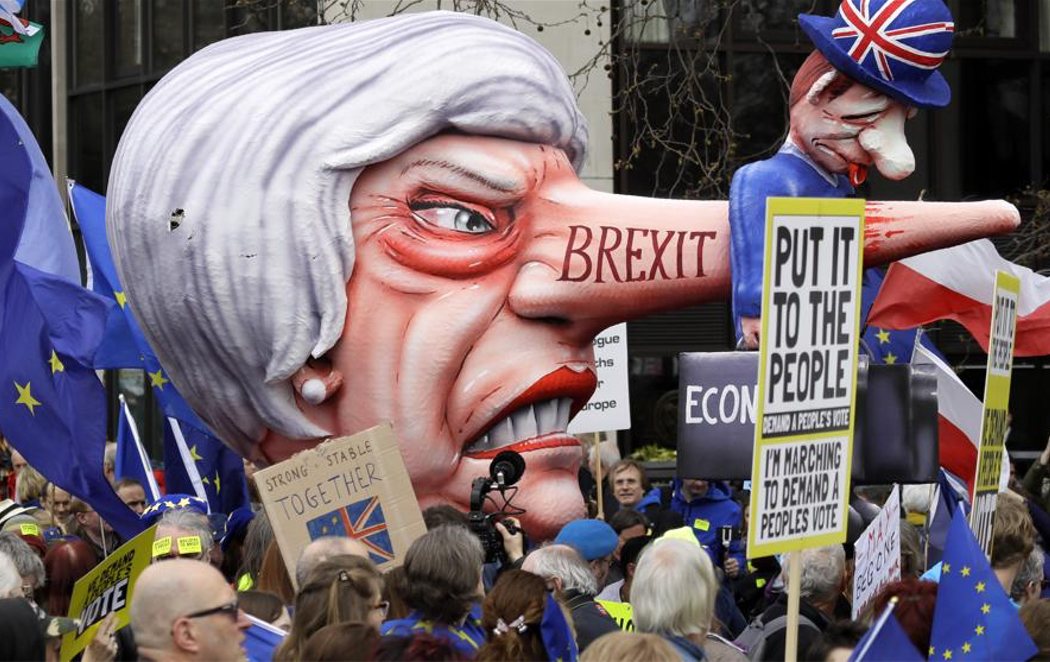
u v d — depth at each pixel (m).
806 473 6.54
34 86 22.78
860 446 8.57
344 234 10.23
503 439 10.56
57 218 11.70
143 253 10.37
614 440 16.75
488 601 6.12
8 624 5.80
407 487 8.10
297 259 10.18
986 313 11.58
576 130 10.96
